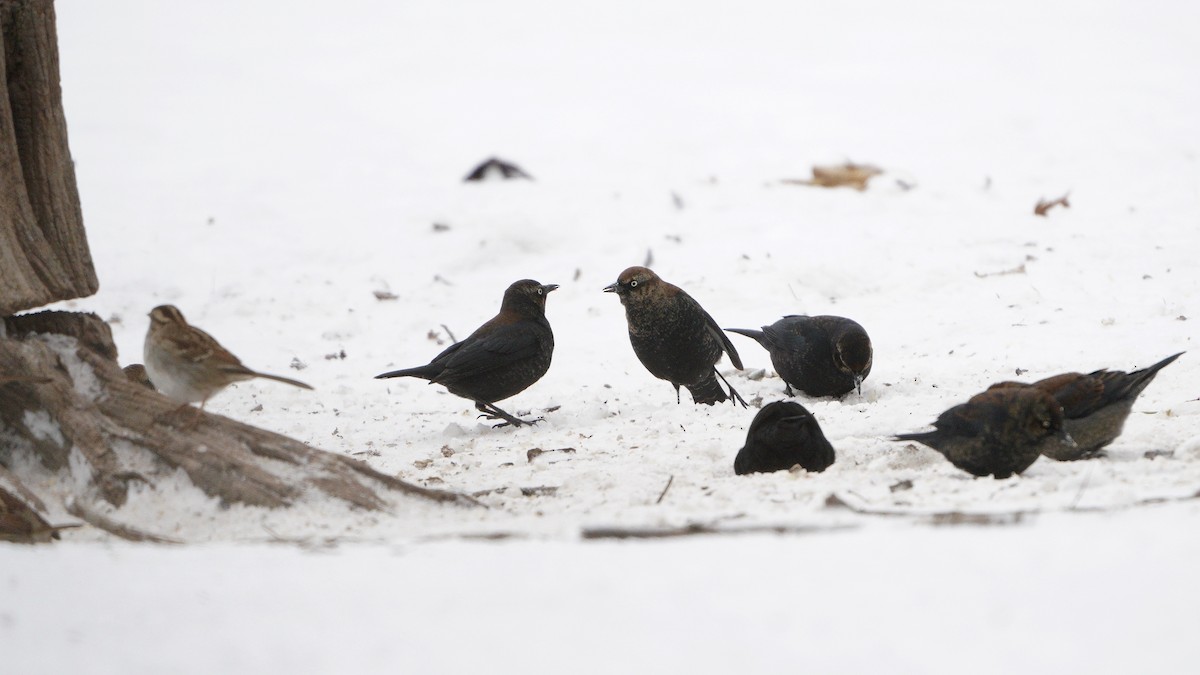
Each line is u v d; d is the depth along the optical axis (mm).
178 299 21844
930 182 28375
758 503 8312
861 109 39031
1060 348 15570
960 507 7711
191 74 47719
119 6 65062
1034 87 40719
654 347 14430
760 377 16188
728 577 6004
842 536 6730
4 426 9188
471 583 6070
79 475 8922
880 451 11023
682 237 23953
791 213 25250
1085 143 31328
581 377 16609
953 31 54156
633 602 5676
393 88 45094
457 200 28000
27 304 9688
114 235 25781
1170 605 5355
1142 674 4719
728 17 60219
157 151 35000
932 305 18688
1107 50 47906
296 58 51625
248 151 35062
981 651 4973
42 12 9852
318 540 7508
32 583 6316
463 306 21062
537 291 14398
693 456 11305
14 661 5242
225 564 6652
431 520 8477
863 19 58344
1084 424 10102
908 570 5980
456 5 66000
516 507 9164
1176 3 58344
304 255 24406
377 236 25516
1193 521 6707
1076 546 6254
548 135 36688
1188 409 12195
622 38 55969
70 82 45562
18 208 9789
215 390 8828
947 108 38469
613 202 26875
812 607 5512
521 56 51500
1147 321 16578
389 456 12477
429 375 13844
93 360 9289
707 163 32188
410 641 5297
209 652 5266
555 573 6203
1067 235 22047
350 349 18844
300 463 8836
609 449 11992
